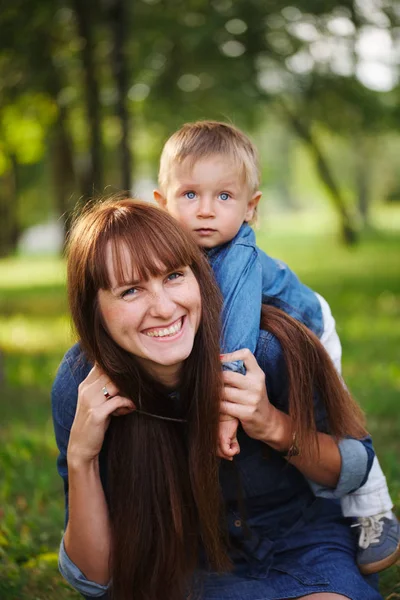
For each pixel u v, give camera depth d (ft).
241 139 9.35
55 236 136.36
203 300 7.24
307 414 7.45
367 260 72.23
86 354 7.45
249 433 7.36
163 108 45.88
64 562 7.84
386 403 19.49
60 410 7.97
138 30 40.47
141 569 7.59
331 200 84.79
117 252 6.87
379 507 8.09
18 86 40.09
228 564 7.64
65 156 69.26
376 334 32.60
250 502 7.99
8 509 12.83
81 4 37.50
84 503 7.54
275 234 126.93
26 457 15.99
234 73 42.37
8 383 24.90
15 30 36.94
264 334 7.60
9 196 102.01
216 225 8.92
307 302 8.43
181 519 7.49
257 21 39.52
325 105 50.44
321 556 7.82
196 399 7.21
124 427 7.57
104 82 44.75
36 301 50.03
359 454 7.67
